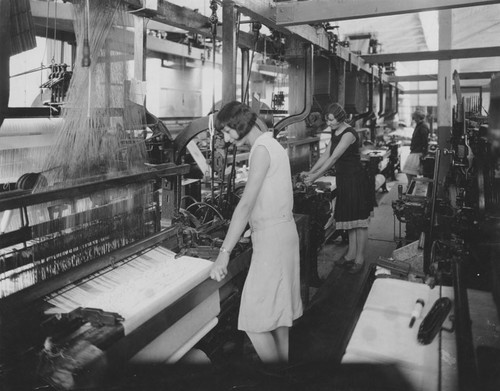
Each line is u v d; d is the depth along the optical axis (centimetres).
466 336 164
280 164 210
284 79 633
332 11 284
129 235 201
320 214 403
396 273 267
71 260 175
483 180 243
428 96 1756
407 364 172
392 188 918
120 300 158
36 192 150
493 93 215
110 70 186
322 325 281
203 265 194
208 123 233
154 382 155
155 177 204
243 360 230
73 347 132
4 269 155
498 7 699
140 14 204
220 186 302
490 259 202
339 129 381
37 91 371
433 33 809
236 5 262
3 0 138
